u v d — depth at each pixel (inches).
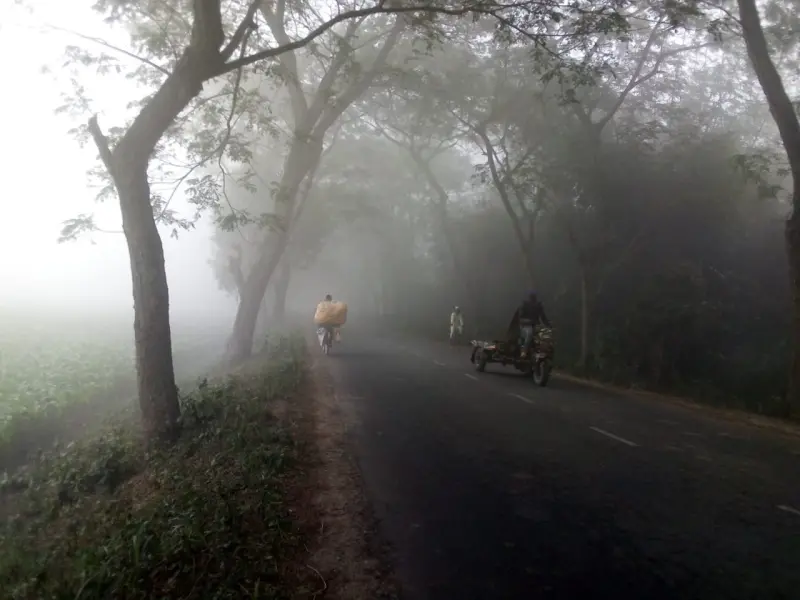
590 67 579.5
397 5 552.1
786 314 827.4
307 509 290.0
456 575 220.7
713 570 222.2
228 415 445.7
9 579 264.8
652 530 260.7
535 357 721.0
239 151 588.7
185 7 585.9
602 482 328.8
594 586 211.0
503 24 491.8
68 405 669.9
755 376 750.5
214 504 263.3
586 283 922.1
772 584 211.5
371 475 343.0
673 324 796.6
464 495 307.4
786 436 487.2
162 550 225.8
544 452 393.7
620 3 515.2
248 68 602.9
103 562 224.7
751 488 321.1
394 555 238.4
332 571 226.5
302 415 503.8
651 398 683.4
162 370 440.1
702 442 442.0
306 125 819.4
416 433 447.2
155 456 404.5
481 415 516.4
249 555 225.6
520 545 245.8
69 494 390.9
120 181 428.1
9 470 491.5
